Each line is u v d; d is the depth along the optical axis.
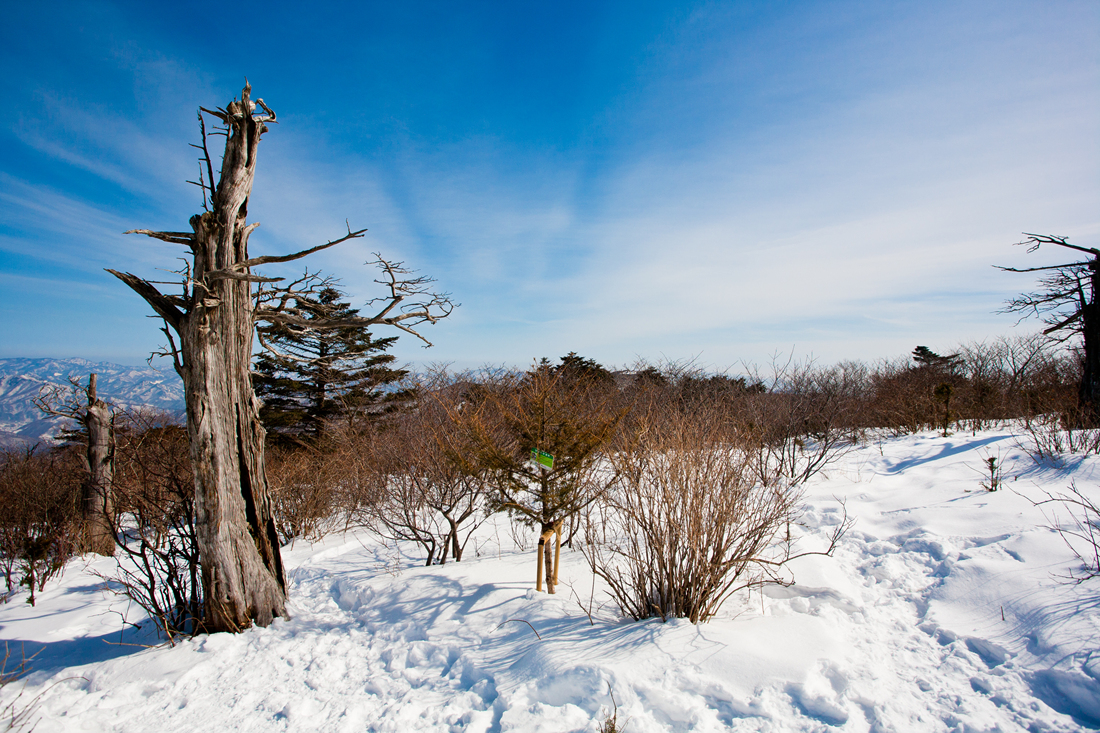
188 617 4.99
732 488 4.08
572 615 4.11
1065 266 10.49
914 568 4.52
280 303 5.91
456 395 9.75
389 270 5.48
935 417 12.20
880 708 2.66
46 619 5.80
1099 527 4.29
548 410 5.08
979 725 2.48
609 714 2.77
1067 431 7.40
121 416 6.66
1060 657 2.85
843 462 9.34
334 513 9.29
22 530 7.79
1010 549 4.23
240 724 3.31
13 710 3.60
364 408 16.16
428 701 3.29
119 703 3.67
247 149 4.92
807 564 4.80
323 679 3.78
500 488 5.20
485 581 5.11
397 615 4.65
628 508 4.39
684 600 3.82
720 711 2.76
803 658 3.10
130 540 8.85
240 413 4.96
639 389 11.14
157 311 4.64
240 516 4.83
